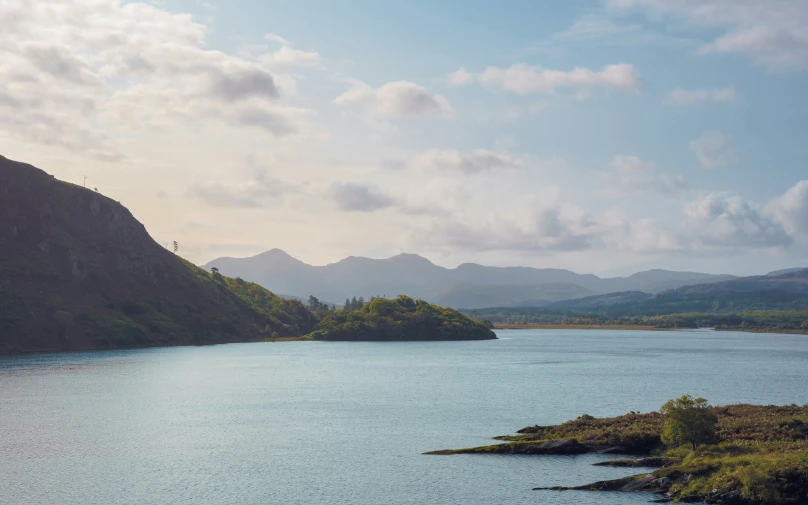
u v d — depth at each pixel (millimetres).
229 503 77812
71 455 101625
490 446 99500
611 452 94688
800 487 70375
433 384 199375
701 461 79688
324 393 177500
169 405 154625
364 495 80000
